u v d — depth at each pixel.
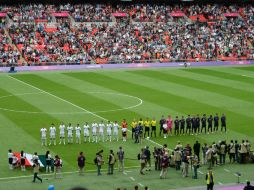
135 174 46.59
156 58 117.50
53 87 87.31
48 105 73.25
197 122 59.97
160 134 59.47
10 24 122.06
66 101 76.00
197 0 145.00
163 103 75.38
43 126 62.12
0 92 82.12
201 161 51.12
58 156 47.94
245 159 50.47
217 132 60.91
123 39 122.56
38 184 43.62
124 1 138.38
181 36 127.50
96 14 130.62
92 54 115.31
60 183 43.81
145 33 126.25
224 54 123.44
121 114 68.50
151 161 50.78
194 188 42.84
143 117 67.00
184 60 118.12
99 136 58.25
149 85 90.06
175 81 94.62
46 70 106.88
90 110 70.56
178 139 58.00
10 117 66.19
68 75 100.75
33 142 55.72
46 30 121.56
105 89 86.00
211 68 112.88
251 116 68.19
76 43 118.38
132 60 115.25
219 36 130.12
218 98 79.19
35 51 112.19
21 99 77.06
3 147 53.72
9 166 48.06
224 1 147.25
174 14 136.75
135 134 56.44
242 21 138.38
